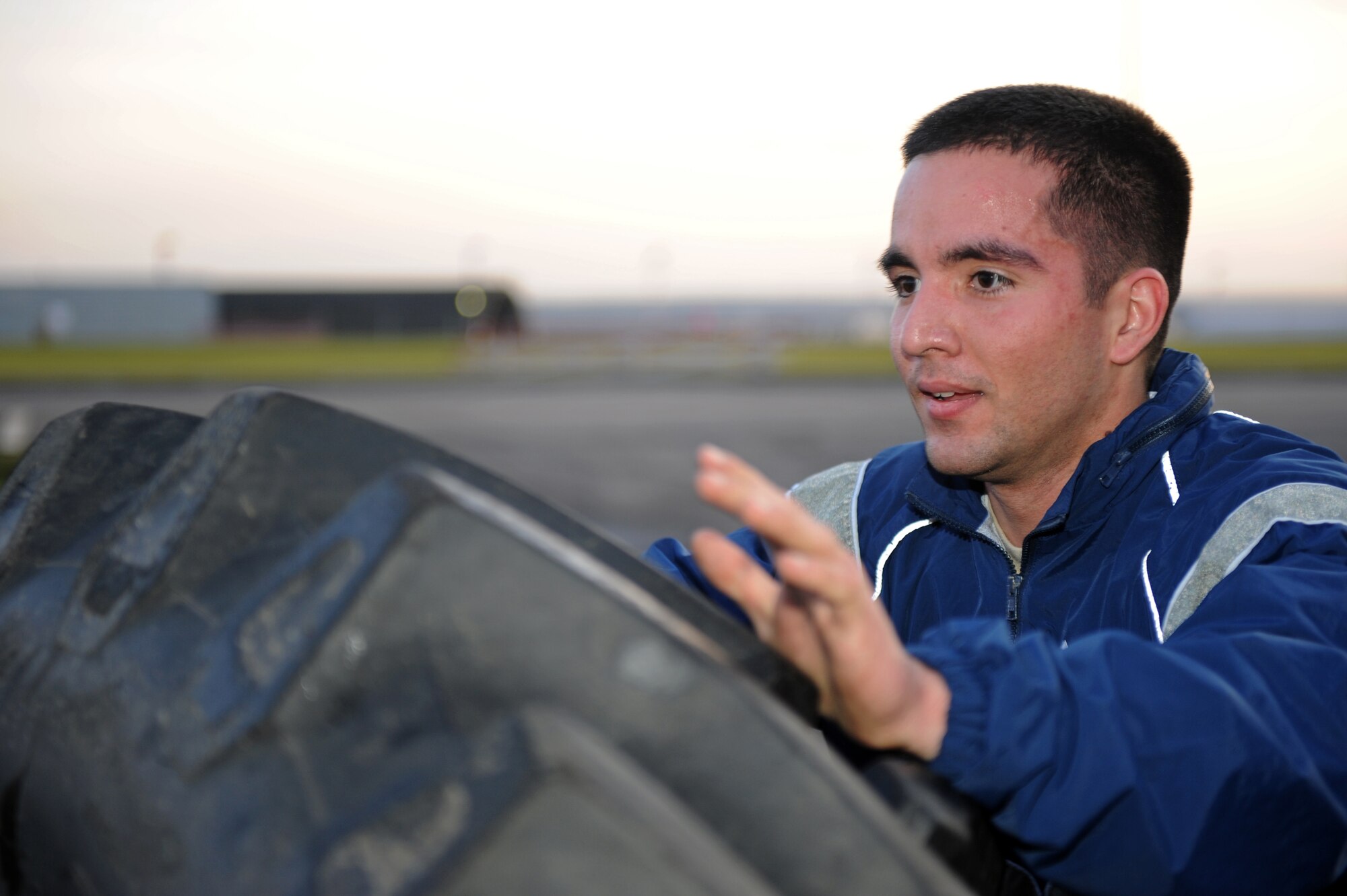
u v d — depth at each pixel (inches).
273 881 19.2
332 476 26.3
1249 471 43.5
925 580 54.0
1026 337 46.1
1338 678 30.8
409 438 27.8
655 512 402.3
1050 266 45.7
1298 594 34.0
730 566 26.2
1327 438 622.8
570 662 20.3
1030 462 48.6
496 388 1193.4
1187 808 27.5
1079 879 28.1
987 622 29.6
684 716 20.1
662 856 16.3
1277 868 28.9
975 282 46.7
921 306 47.2
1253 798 28.0
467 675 20.3
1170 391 48.8
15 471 30.8
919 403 48.9
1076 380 47.3
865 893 19.8
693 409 921.5
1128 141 46.5
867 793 20.9
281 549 24.6
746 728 20.2
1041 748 26.7
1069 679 28.4
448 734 20.0
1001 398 46.9
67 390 1088.8
